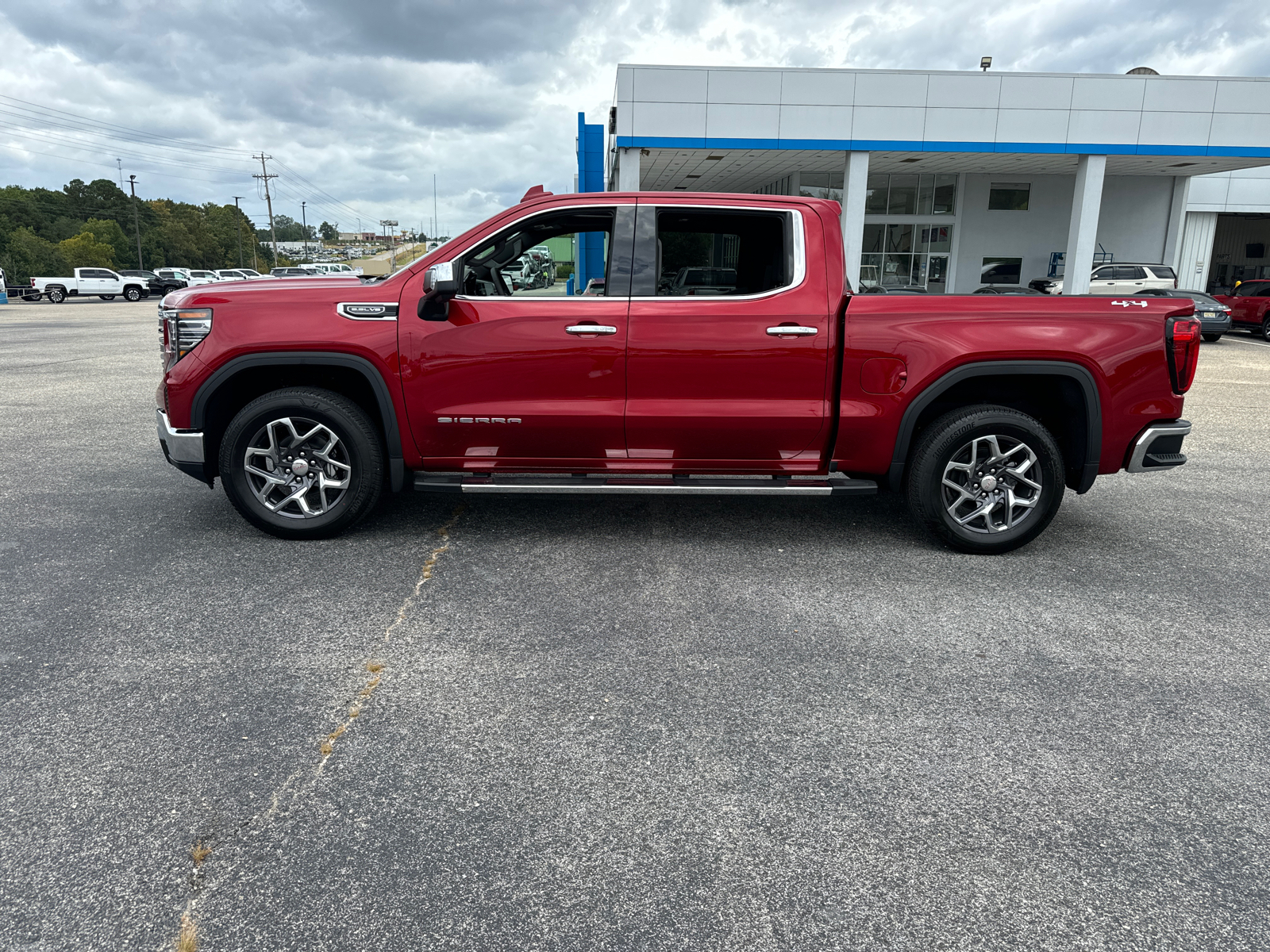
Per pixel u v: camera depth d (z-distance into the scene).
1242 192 27.22
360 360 4.41
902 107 19.86
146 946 1.92
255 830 2.32
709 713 2.96
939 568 4.43
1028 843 2.30
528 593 4.03
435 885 2.12
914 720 2.93
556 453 4.59
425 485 4.48
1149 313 4.39
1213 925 2.02
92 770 2.58
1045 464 4.46
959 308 4.35
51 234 112.38
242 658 3.32
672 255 4.64
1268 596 4.10
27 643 3.42
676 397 4.45
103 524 5.00
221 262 132.25
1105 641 3.58
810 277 4.43
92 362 14.22
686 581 4.21
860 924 2.01
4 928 1.96
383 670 3.25
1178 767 2.67
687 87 19.33
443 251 4.48
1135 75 20.12
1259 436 8.41
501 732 2.82
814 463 4.63
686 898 2.09
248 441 4.52
